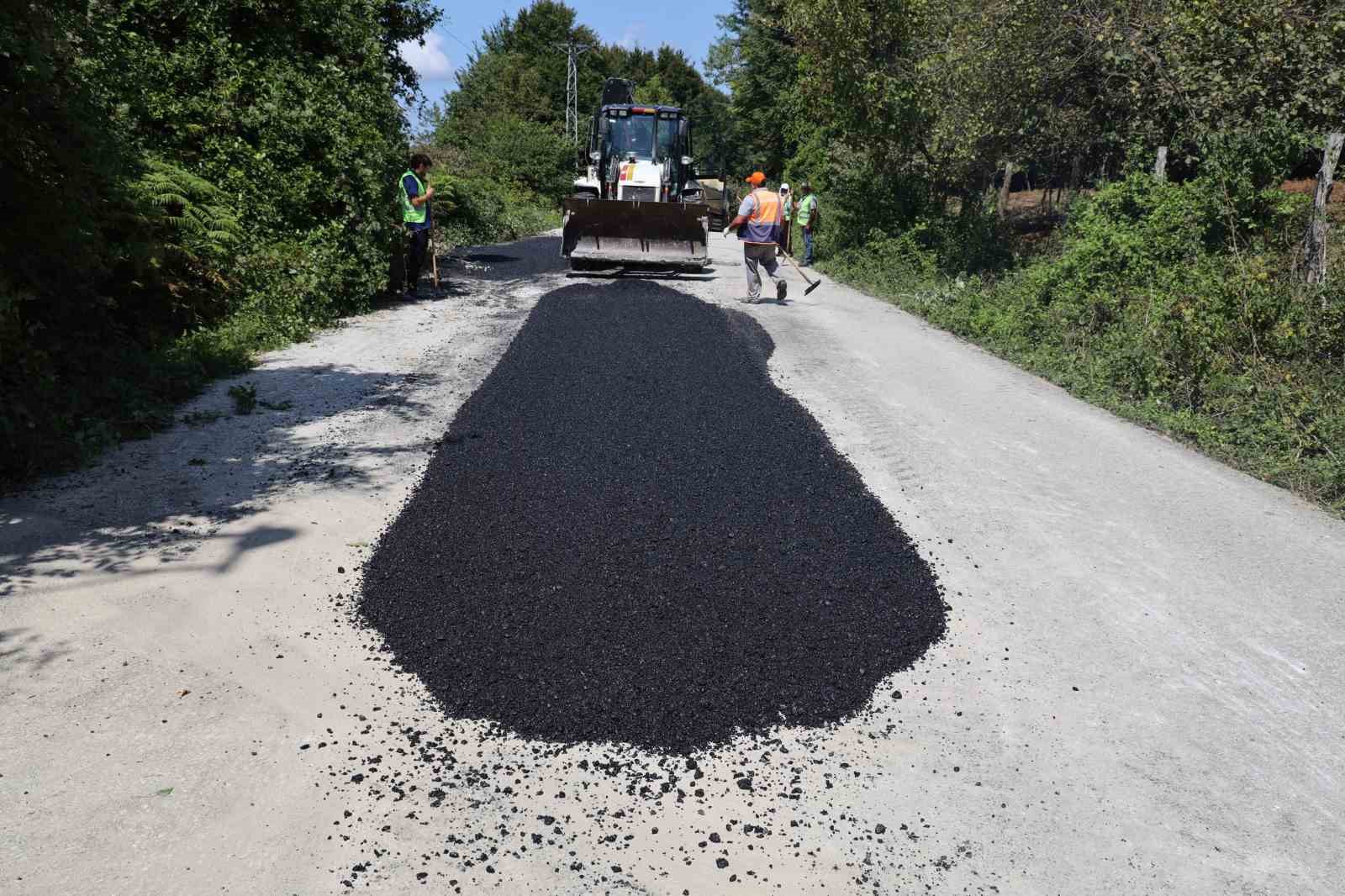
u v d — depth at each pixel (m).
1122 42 12.91
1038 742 3.19
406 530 4.67
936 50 17.03
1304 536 5.17
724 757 3.02
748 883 2.47
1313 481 5.99
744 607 3.95
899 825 2.73
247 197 10.40
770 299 13.91
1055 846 2.67
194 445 6.00
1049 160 17.69
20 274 6.09
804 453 6.16
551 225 35.00
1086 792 2.93
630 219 15.31
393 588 4.05
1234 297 8.31
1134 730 3.28
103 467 5.46
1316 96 9.99
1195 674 3.68
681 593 4.04
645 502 5.12
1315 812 2.87
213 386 7.55
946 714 3.34
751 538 4.70
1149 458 6.60
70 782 2.73
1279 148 10.38
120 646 3.50
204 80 10.59
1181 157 13.02
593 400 7.23
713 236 34.66
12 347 5.55
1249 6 10.05
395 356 9.13
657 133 19.34
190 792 2.72
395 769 2.88
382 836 2.58
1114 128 14.85
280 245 10.38
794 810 2.78
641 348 9.11
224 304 9.27
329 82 11.62
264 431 6.41
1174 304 8.62
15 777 2.73
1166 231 10.74
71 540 4.43
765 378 8.30
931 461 6.34
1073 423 7.49
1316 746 3.22
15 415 5.28
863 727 3.23
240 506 4.99
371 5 13.02
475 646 3.57
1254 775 3.04
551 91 64.25
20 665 3.33
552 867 2.50
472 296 13.34
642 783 2.87
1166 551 4.91
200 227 9.01
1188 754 3.15
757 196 12.91
